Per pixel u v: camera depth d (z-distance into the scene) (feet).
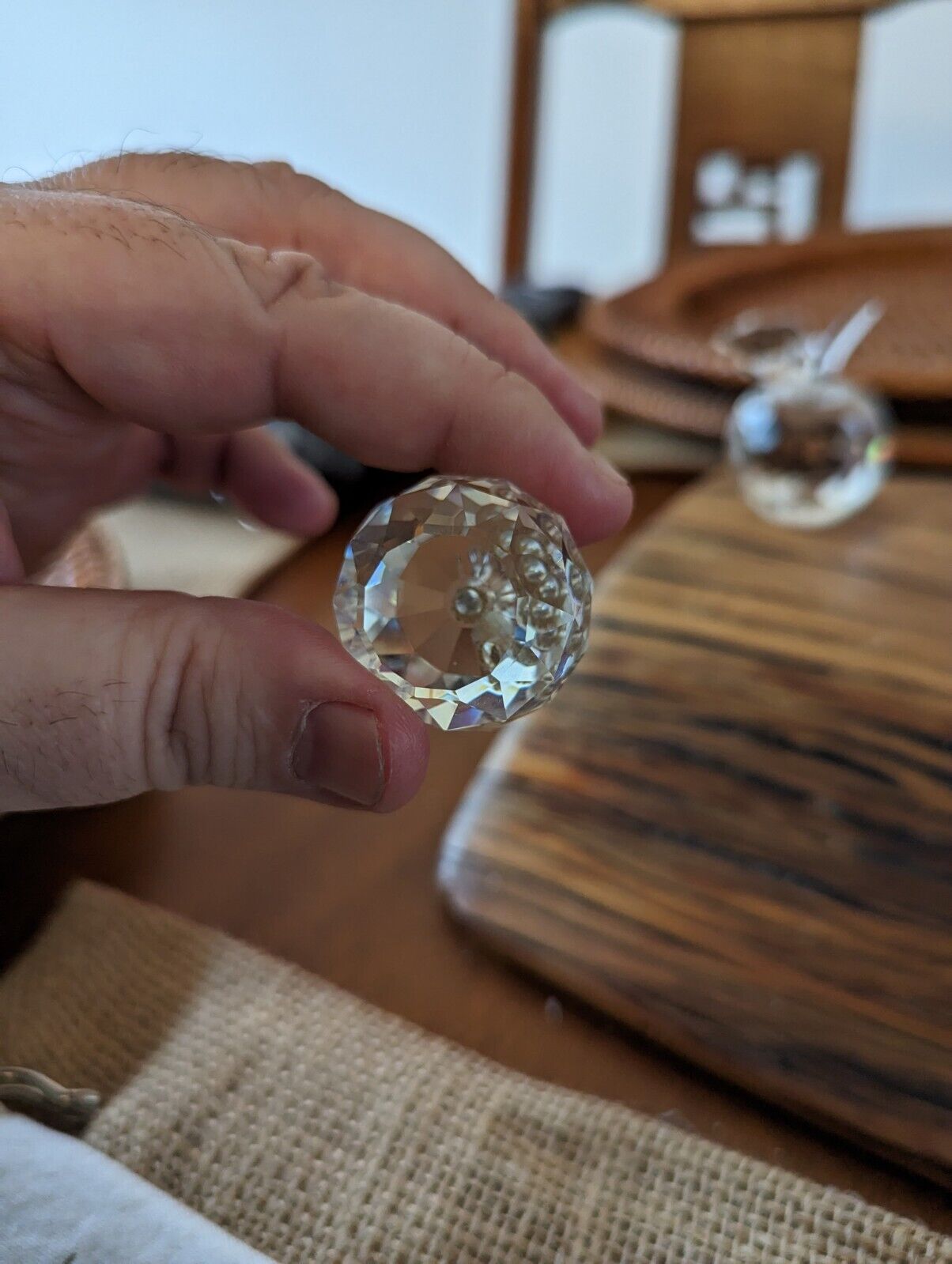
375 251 0.61
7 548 0.46
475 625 0.44
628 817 0.56
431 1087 0.43
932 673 0.65
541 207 1.66
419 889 0.54
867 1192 0.41
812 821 0.55
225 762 0.43
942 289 1.24
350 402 0.50
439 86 2.06
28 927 0.52
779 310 1.22
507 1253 0.38
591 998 0.47
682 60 1.56
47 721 0.40
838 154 1.54
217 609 0.41
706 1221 0.38
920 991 0.46
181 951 0.49
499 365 0.52
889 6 1.44
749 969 0.47
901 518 0.82
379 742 0.41
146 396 0.48
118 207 0.46
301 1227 0.38
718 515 0.84
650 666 0.67
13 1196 0.35
